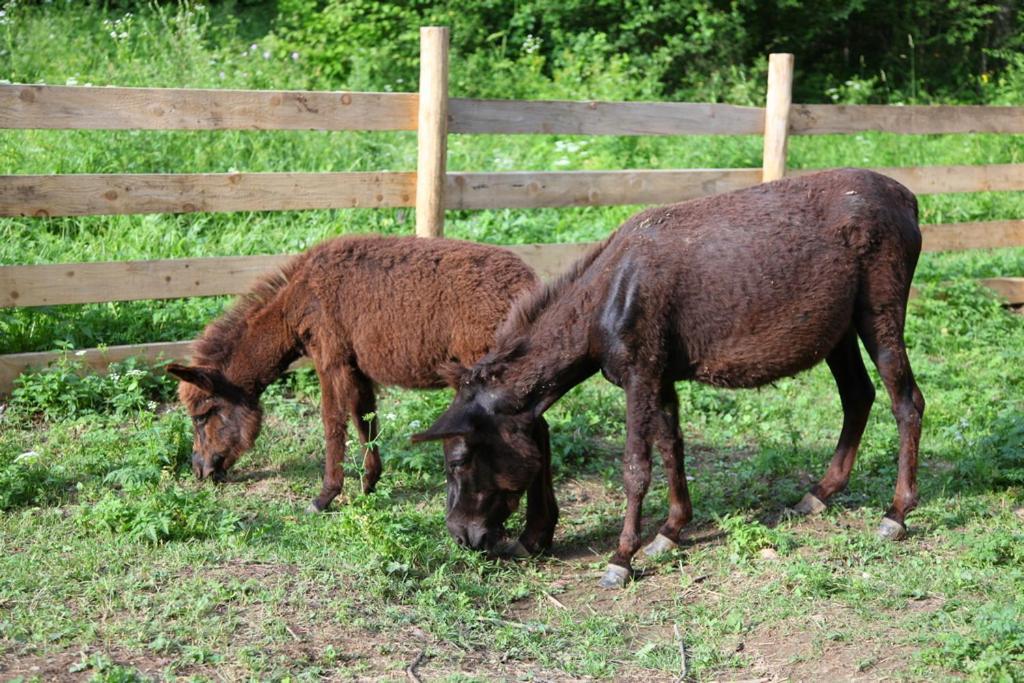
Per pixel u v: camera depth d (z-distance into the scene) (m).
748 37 16.42
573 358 5.03
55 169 9.01
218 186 7.02
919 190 9.28
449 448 5.02
